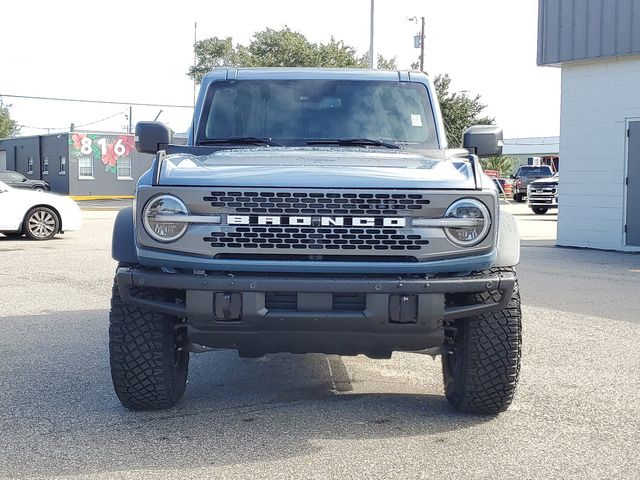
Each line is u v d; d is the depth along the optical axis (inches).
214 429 191.9
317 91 244.5
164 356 194.2
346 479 160.7
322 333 177.2
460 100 1467.8
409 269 174.1
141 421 198.1
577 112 671.1
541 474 164.4
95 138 1998.0
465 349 193.8
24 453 175.3
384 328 175.0
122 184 2046.0
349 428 193.6
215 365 261.1
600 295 403.5
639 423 198.8
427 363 265.3
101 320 332.8
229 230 173.2
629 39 620.4
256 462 170.1
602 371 251.4
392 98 244.1
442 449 179.0
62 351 275.7
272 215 172.9
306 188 172.6
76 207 712.4
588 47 646.5
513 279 181.3
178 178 177.6
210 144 237.0
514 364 192.2
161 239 175.0
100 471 164.9
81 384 232.8
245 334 179.2
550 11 673.0
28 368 251.9
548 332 312.2
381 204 173.6
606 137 652.1
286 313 173.0
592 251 642.2
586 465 169.6
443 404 215.2
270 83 246.4
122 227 187.9
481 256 176.4
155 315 192.2
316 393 226.5
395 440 185.0
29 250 608.7
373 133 238.7
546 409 210.4
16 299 385.4
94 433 188.7
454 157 220.4
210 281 172.7
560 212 685.3
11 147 2304.4
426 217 174.9
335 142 234.8
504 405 198.7
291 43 1857.8
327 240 173.0
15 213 683.4
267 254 173.8
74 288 420.2
